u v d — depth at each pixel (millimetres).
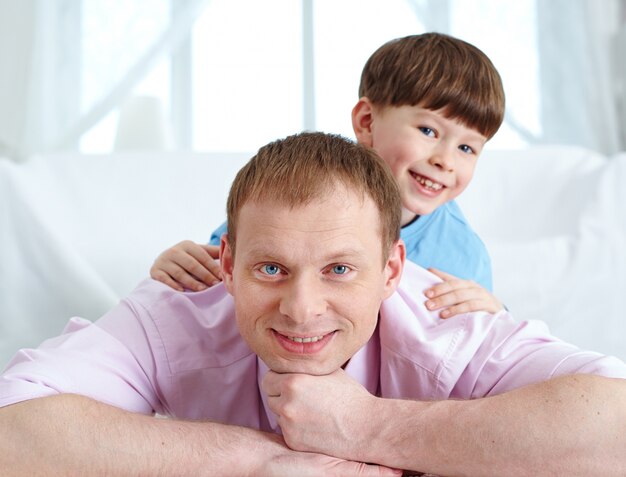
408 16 2756
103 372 792
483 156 2031
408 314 852
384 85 1150
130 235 1867
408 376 845
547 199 1989
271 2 2734
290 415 726
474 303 931
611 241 1718
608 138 2467
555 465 665
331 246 682
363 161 741
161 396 860
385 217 737
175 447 703
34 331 1575
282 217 686
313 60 2656
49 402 696
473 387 822
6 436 675
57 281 1600
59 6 2451
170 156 1973
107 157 1966
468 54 1135
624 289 1667
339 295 700
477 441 680
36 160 1947
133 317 865
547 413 671
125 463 685
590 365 749
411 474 732
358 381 861
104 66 2455
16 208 1626
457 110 1100
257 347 732
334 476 706
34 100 2383
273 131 2758
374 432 717
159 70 2691
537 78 2586
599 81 2463
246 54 2742
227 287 778
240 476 708
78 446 678
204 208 1928
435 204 1137
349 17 2758
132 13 2457
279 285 700
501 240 1877
